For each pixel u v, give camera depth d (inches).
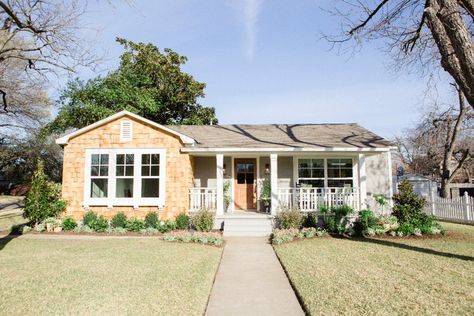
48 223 557.3
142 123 597.6
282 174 675.4
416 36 422.0
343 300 229.0
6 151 1348.4
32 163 1400.1
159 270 311.1
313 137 684.7
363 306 217.5
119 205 582.9
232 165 682.2
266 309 223.6
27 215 575.5
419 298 232.1
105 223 551.2
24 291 251.4
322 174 664.4
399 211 543.8
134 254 381.4
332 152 617.6
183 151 590.2
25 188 1593.3
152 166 591.2
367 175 689.6
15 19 445.4
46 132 1038.4
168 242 463.5
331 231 538.6
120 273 300.5
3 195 1588.3
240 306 229.3
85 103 1014.4
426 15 307.6
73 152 597.6
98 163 594.6
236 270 324.5
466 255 371.9
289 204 601.0
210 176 679.1
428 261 343.3
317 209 592.1
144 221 564.1
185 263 339.6
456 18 273.0
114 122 600.1
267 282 284.5
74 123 1026.7
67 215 586.6
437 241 468.1
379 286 259.1
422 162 1418.6
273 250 422.0
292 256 372.5
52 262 342.6
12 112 909.2
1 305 223.5
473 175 1503.4
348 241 471.5
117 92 1062.4
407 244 445.4
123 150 593.3
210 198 610.2
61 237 510.3
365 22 433.1
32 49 486.0
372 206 673.6
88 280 278.8
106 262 342.0
